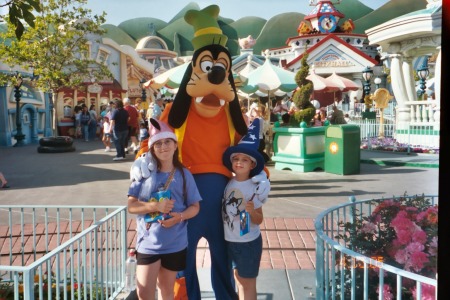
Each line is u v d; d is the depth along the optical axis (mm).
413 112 17000
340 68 30672
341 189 9102
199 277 4684
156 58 36688
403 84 17234
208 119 3797
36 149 18188
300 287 4406
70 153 16344
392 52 17312
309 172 11266
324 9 35906
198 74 3730
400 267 3174
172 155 3311
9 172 11750
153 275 3268
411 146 15438
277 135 11875
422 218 3246
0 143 19688
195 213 3354
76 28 18375
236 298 3803
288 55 35156
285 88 11898
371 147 15945
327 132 11148
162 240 3244
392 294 3139
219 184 3678
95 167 12500
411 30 15719
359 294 3348
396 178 10375
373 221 3467
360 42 35125
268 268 4930
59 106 23969
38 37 18047
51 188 9453
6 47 17359
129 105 15867
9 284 4262
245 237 3492
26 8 4008
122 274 4359
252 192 3494
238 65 23359
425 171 11453
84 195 8719
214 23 3887
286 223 6621
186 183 3348
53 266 4988
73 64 20578
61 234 6031
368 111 21688
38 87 18734
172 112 3779
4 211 7348
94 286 4293
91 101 25391
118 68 26656
